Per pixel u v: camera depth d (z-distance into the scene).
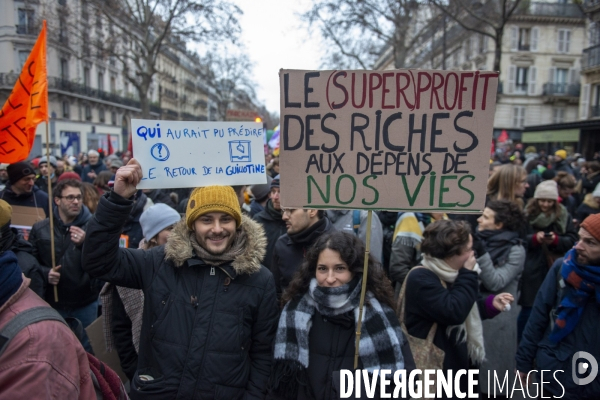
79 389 1.33
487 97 2.19
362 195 2.25
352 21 21.95
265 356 2.21
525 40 33.38
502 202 3.48
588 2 24.59
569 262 2.48
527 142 30.69
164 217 3.07
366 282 2.25
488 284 3.25
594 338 2.37
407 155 2.23
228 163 2.32
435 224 2.65
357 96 2.20
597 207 5.54
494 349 3.30
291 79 2.20
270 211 3.97
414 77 2.19
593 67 25.38
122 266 2.09
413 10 21.91
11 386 1.20
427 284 2.52
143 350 2.11
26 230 4.38
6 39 26.73
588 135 24.67
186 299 2.07
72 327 1.99
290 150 2.23
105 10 21.31
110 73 39.69
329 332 2.20
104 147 38.28
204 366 1.99
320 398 2.11
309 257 2.31
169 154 2.24
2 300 1.30
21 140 3.55
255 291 2.17
